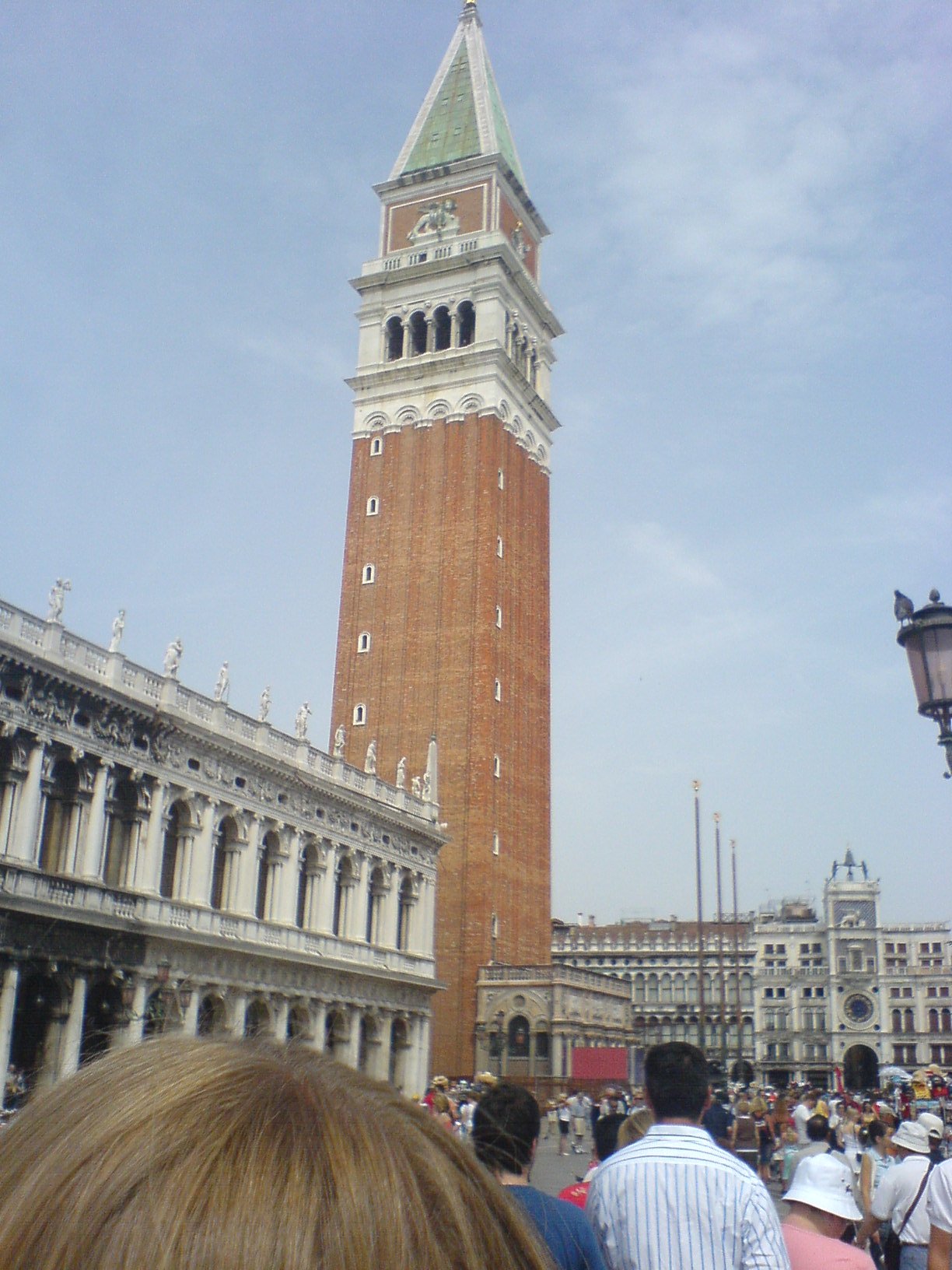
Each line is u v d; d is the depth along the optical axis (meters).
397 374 117.25
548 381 127.38
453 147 123.81
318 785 76.06
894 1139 16.45
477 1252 2.46
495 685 106.50
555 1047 95.62
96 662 59.28
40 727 54.53
